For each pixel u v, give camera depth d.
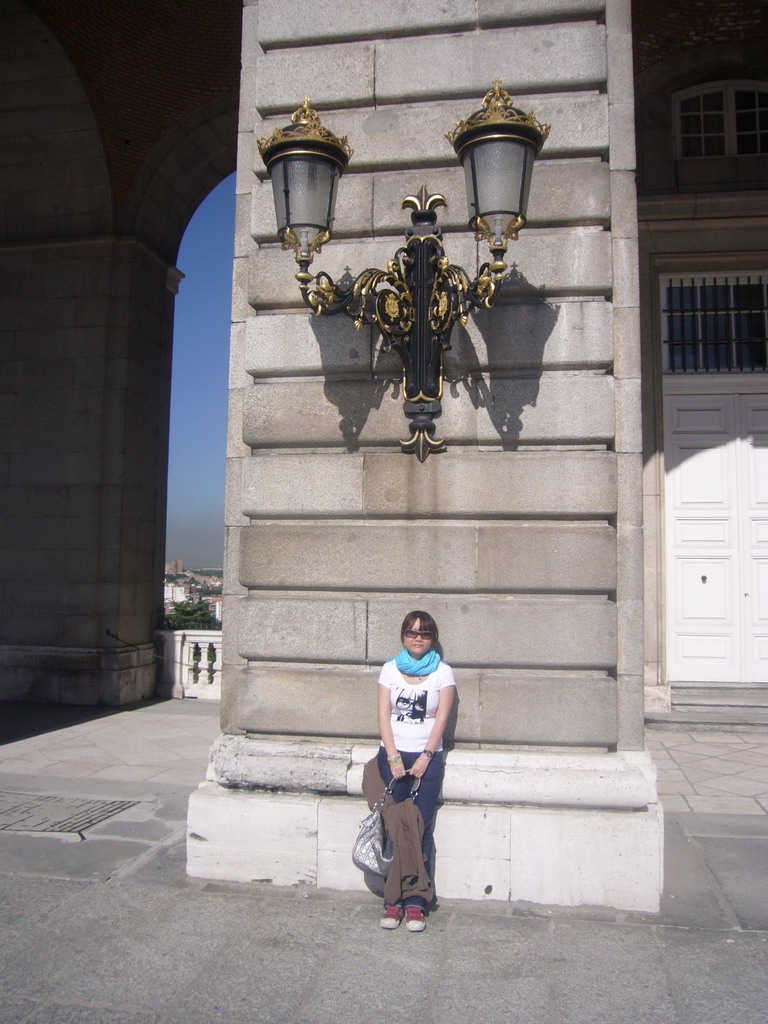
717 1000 3.34
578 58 4.85
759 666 9.78
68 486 10.91
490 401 4.70
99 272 11.08
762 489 9.93
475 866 4.30
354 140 4.98
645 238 10.03
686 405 10.10
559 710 4.49
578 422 4.64
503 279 4.75
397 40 5.04
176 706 10.62
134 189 11.09
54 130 11.06
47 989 3.43
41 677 10.66
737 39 9.91
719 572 9.92
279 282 5.00
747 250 9.87
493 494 4.64
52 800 6.24
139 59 10.79
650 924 4.05
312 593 4.84
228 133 11.41
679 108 10.21
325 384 4.89
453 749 4.59
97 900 4.30
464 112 4.91
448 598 4.69
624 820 4.22
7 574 10.98
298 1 5.12
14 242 11.27
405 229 4.89
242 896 4.35
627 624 4.62
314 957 3.69
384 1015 3.24
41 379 11.13
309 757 4.62
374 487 4.75
